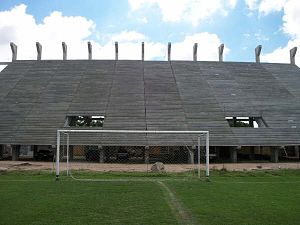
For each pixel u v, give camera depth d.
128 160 37.06
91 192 14.57
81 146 38.59
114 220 9.54
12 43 57.03
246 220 9.70
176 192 14.70
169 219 9.72
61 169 26.97
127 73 52.16
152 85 47.94
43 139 36.19
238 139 36.88
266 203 12.27
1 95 44.22
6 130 37.38
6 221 9.36
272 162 37.19
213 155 37.97
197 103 43.09
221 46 59.75
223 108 42.09
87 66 54.22
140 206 11.47
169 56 59.41
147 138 36.19
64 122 38.53
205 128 38.09
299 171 24.88
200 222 9.46
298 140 37.59
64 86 46.72
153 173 23.36
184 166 31.25
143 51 59.16
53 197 13.23
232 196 13.80
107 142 35.53
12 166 29.80
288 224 9.30
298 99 45.78
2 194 13.96
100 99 43.31
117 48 58.91
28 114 40.00
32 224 9.05
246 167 30.67
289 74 54.62
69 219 9.60
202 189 15.76
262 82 50.66
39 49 58.03
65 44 58.44
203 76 51.81
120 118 39.28
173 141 35.88
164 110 41.22
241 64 57.97
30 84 47.22
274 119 40.62
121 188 15.85
